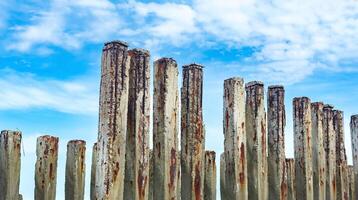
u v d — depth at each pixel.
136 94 7.72
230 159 8.85
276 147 9.36
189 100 8.52
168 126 8.09
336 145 11.01
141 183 7.65
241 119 8.95
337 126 11.05
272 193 9.33
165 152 8.05
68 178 11.88
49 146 11.37
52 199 11.30
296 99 10.09
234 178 8.78
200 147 8.52
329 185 10.52
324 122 10.62
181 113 8.55
